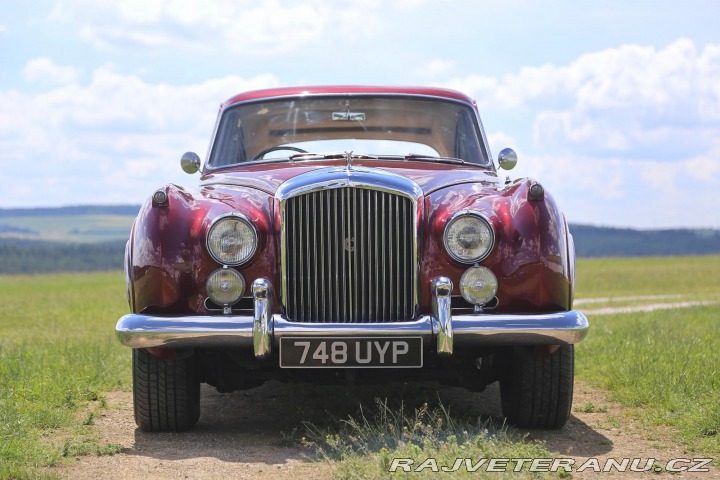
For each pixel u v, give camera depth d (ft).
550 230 14.46
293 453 13.93
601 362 23.27
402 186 14.25
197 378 15.97
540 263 14.30
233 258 14.16
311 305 14.20
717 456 13.70
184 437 15.25
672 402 17.30
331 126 19.15
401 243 14.24
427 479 11.38
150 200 14.79
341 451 13.24
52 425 15.92
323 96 19.42
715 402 16.52
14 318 47.26
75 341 30.09
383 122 19.17
